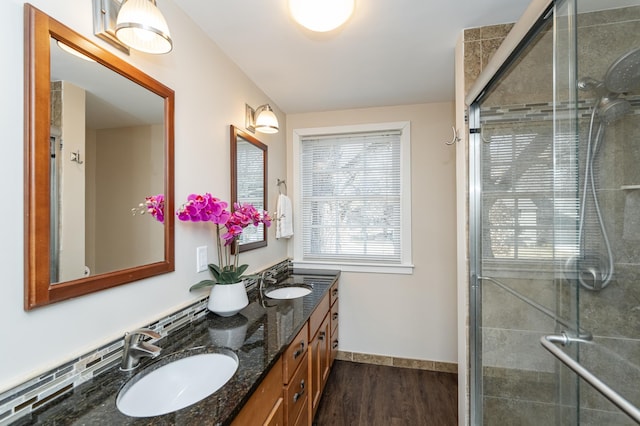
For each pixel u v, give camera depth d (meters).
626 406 0.73
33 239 0.74
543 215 1.32
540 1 1.01
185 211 1.23
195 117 1.43
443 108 2.51
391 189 2.66
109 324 0.96
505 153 1.46
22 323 0.72
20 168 0.72
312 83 2.14
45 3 0.79
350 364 2.60
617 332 1.13
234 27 1.47
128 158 1.04
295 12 1.29
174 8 1.28
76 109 0.86
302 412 1.45
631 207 1.12
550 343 1.07
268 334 1.22
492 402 1.54
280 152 2.66
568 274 1.20
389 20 1.45
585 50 1.09
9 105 0.70
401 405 2.01
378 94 2.35
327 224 2.80
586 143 1.14
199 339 1.17
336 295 2.57
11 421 0.69
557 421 1.25
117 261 0.99
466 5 1.35
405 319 2.56
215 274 1.44
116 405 0.77
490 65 1.31
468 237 1.60
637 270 1.12
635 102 1.09
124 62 1.02
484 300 1.57
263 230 2.22
